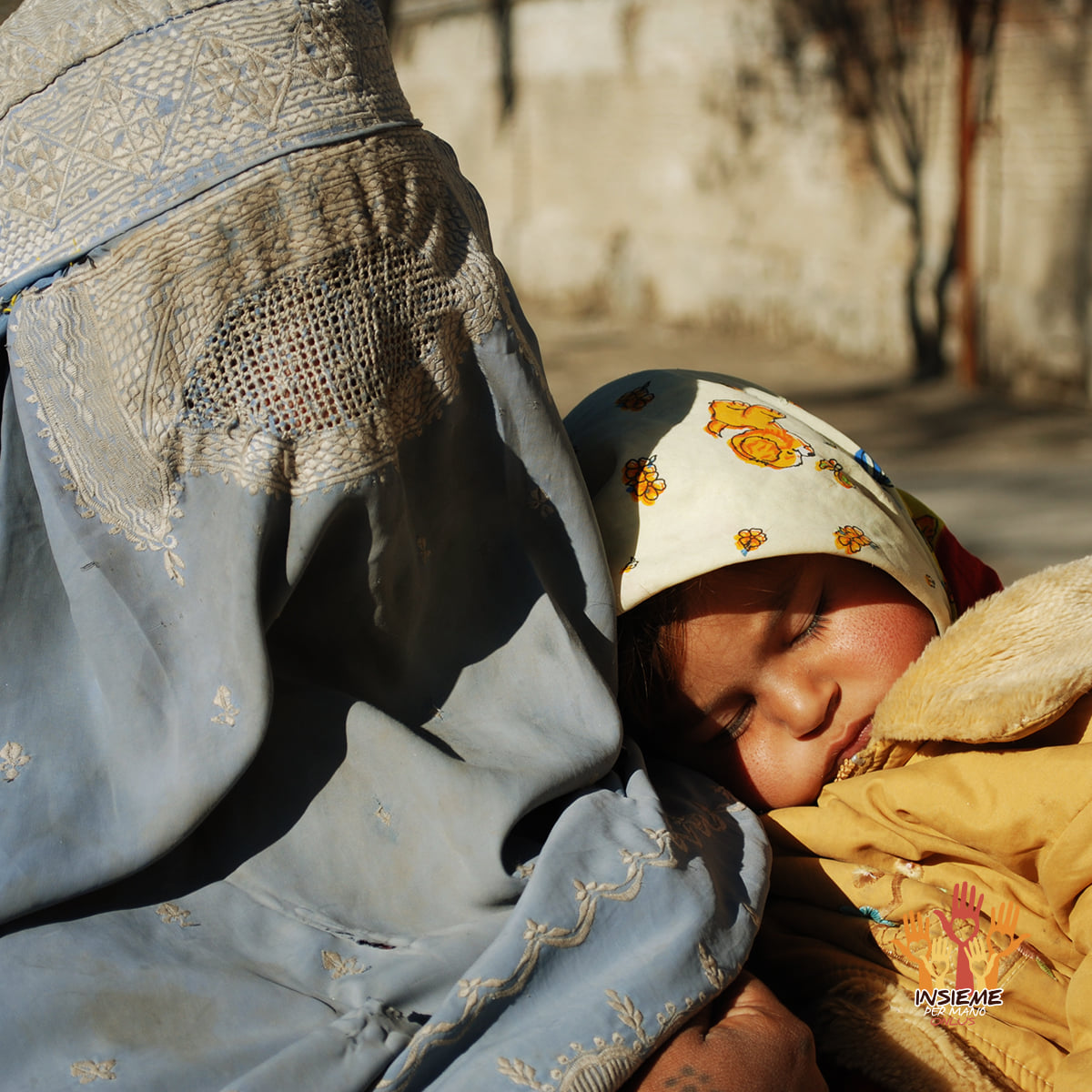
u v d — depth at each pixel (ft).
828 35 30.50
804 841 4.33
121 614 3.46
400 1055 3.06
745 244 34.47
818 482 4.47
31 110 3.41
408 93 45.70
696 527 4.31
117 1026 3.09
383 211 3.51
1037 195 25.91
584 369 32.22
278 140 3.36
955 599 5.36
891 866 4.20
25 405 3.46
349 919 3.47
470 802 3.51
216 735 3.32
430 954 3.34
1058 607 4.20
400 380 3.56
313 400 3.40
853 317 31.01
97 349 3.38
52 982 3.13
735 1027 3.39
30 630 3.49
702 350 33.86
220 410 3.38
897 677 4.47
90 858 3.29
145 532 3.41
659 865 3.53
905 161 29.09
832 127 31.01
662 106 36.14
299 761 3.63
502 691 3.86
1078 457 22.16
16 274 3.45
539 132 40.75
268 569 3.44
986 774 4.00
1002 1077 3.84
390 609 3.72
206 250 3.33
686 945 3.37
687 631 4.36
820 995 4.04
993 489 20.42
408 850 3.55
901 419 25.66
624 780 3.93
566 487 3.94
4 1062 3.00
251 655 3.34
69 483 3.44
